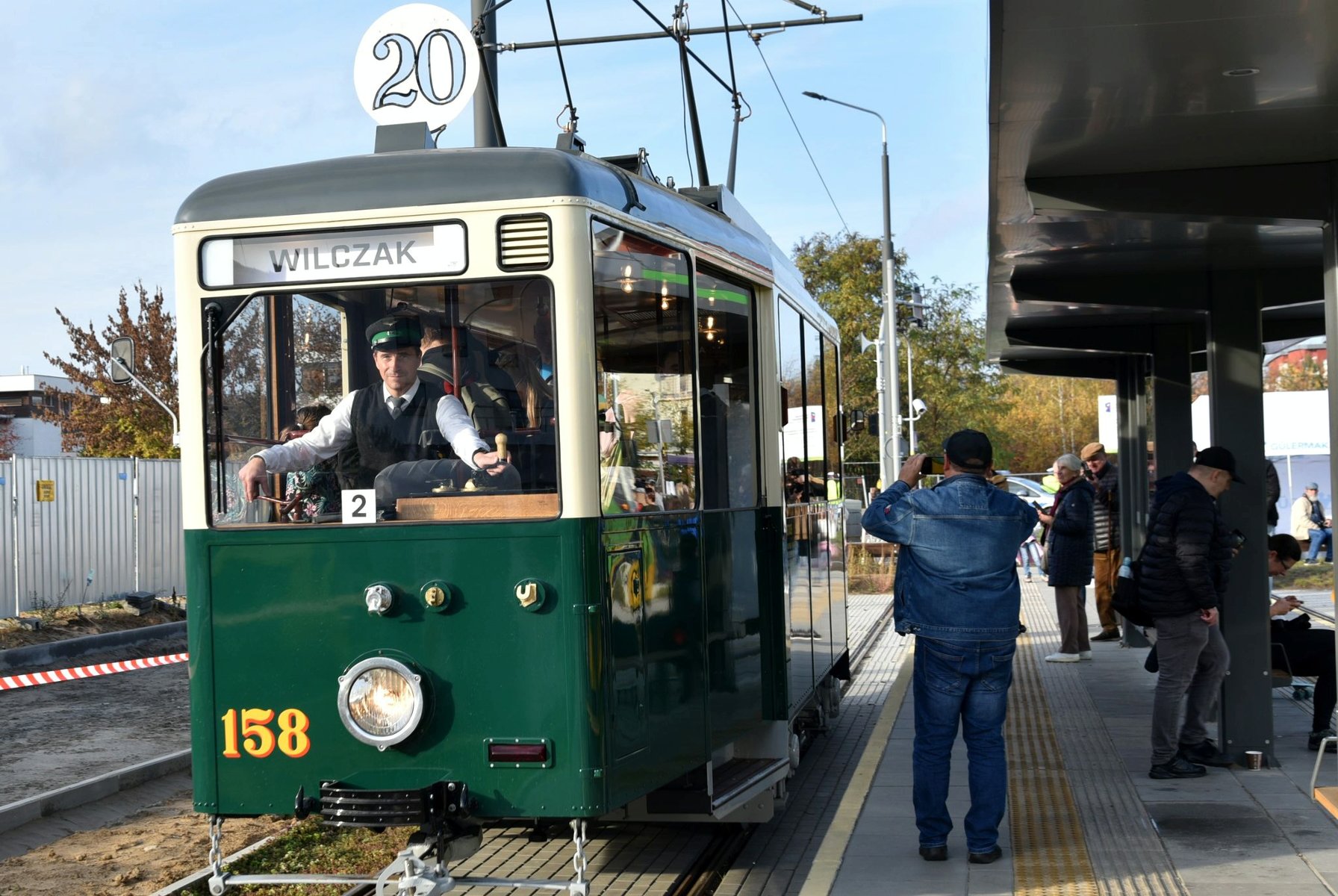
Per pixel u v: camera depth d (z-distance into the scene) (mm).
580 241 5039
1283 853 6391
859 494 28172
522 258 5062
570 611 4922
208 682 5203
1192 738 8273
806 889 5984
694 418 6086
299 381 5234
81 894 6504
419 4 5891
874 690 12719
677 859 6848
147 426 33000
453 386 5117
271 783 5137
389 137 5859
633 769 5172
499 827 7297
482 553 5000
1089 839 6758
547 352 5043
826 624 9039
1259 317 8523
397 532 5066
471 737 4969
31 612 18172
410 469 5133
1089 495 13094
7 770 9750
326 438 5211
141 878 6754
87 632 17703
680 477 5895
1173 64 5957
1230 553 8016
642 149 6680
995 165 7566
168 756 9625
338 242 5191
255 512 5234
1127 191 7719
